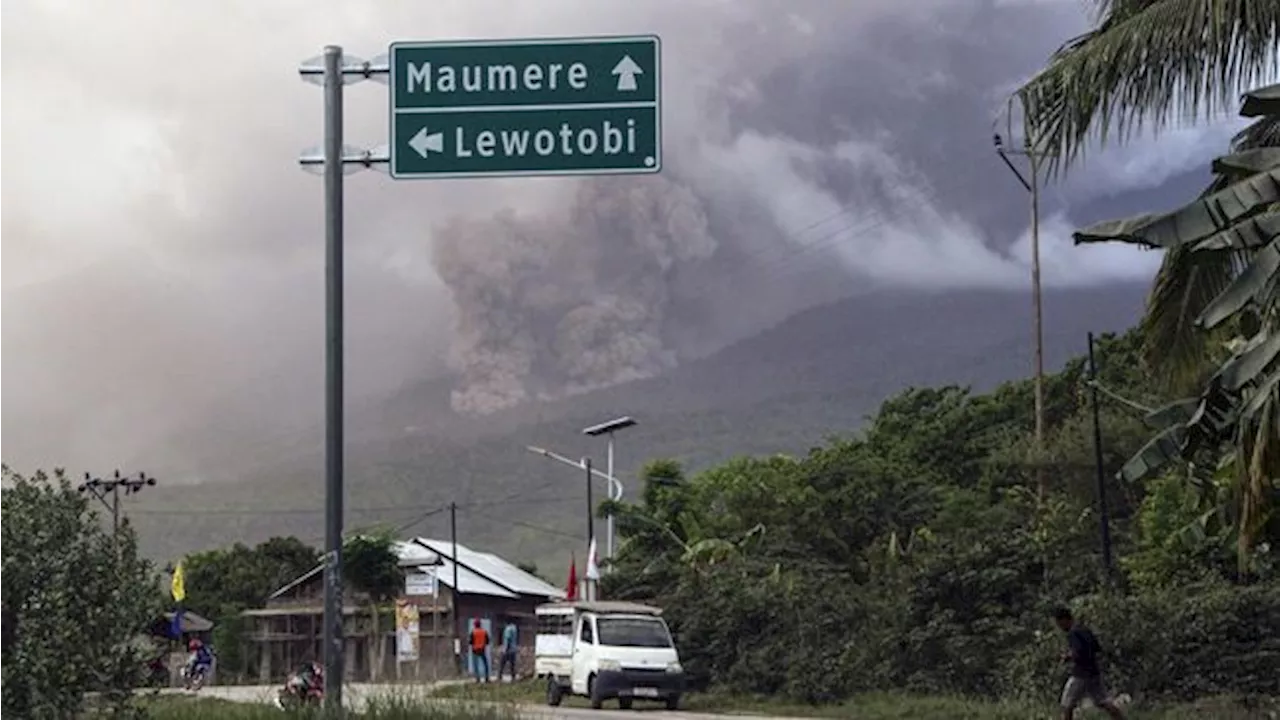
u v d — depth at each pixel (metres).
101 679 28.42
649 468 118.00
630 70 29.56
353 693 36.06
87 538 28.97
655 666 63.06
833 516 107.19
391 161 29.81
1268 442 24.94
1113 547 68.06
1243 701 50.03
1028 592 60.81
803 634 66.88
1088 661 37.31
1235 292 25.17
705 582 74.31
